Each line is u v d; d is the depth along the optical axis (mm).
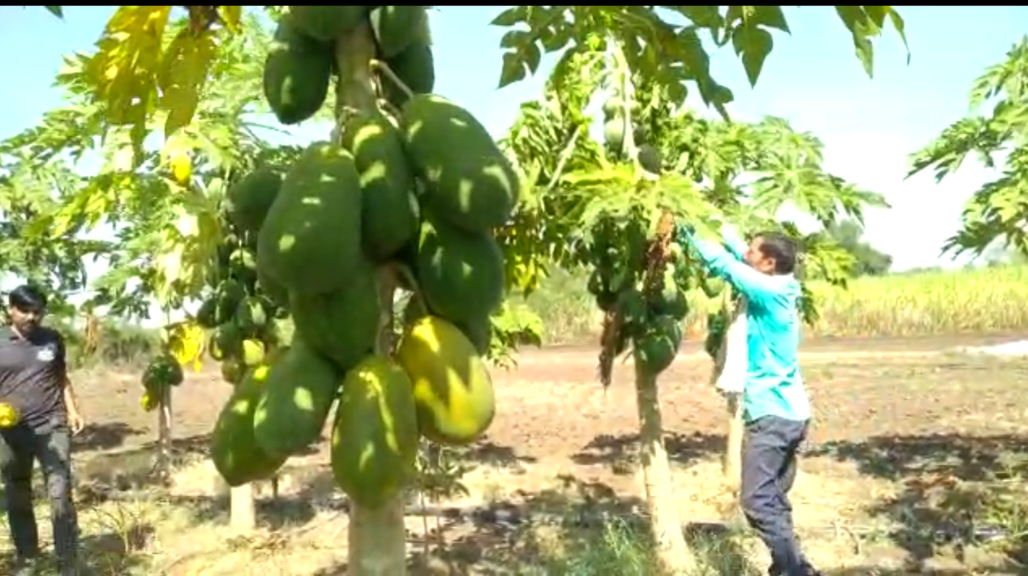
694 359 22812
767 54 2709
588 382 18859
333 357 2543
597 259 5590
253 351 5941
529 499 8727
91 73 2977
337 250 2363
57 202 8188
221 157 5344
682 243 5766
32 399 7008
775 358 5344
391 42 2623
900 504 8016
